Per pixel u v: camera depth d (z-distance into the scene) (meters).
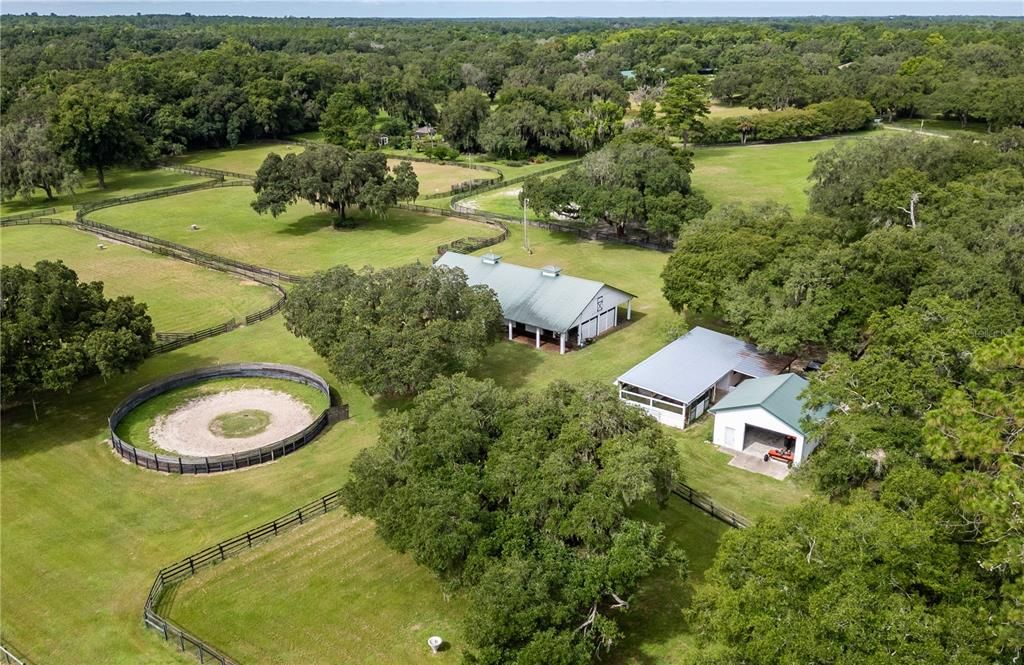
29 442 44.16
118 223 94.19
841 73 172.00
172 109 138.12
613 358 54.62
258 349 57.06
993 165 70.69
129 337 45.44
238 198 108.06
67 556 34.47
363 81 166.00
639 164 80.81
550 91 157.12
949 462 27.05
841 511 24.72
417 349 43.59
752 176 114.56
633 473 27.66
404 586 32.19
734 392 44.91
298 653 28.62
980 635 20.61
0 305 43.56
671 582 31.91
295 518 36.59
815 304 46.44
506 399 33.34
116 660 28.47
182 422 46.47
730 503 37.69
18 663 27.89
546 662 23.78
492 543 27.25
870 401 31.89
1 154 102.50
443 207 99.88
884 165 71.38
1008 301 41.94
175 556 34.41
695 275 53.12
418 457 30.83
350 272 50.38
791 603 22.73
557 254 78.69
